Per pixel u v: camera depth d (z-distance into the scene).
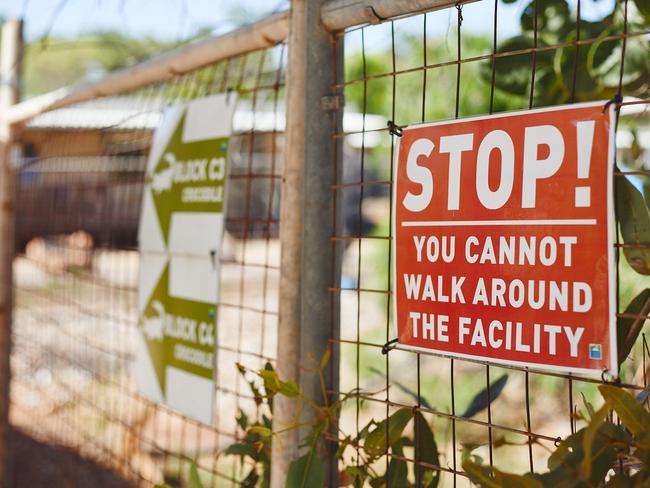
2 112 3.86
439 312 1.38
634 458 1.22
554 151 1.25
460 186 1.36
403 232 1.44
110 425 3.54
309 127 1.67
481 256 1.33
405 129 1.45
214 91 2.74
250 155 1.98
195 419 2.07
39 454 3.87
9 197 3.84
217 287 2.00
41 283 5.39
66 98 3.18
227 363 5.50
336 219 1.67
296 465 1.54
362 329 5.88
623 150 2.65
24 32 3.89
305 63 1.68
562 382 4.05
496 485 1.19
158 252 2.30
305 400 1.61
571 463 1.21
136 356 2.42
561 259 1.24
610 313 1.18
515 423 4.13
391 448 1.58
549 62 2.33
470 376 4.86
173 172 2.25
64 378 3.93
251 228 3.03
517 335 1.28
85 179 3.37
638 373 1.94
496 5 1.35
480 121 1.34
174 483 2.99
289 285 1.74
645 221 1.41
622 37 1.20
